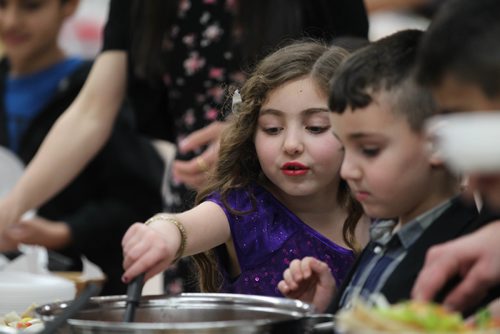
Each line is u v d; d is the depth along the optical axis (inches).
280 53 117.4
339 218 122.2
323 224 121.9
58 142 163.8
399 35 90.7
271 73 115.0
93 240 196.9
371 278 95.1
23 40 205.0
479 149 64.6
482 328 69.6
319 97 113.2
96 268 171.0
